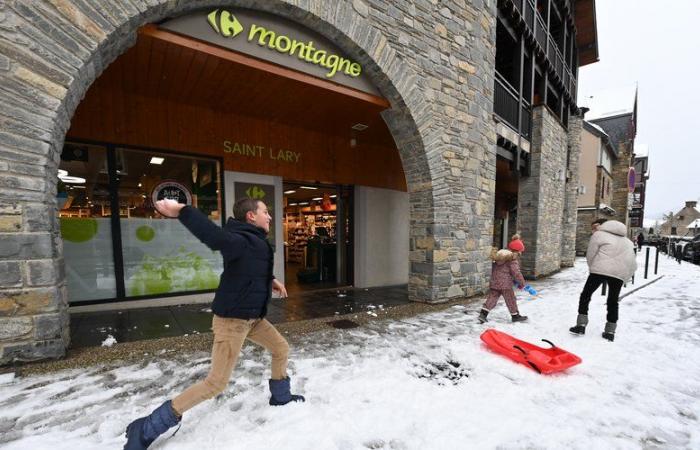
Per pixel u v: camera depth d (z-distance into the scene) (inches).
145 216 191.8
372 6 170.2
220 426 76.6
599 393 97.9
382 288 280.7
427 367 114.3
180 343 131.1
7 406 83.1
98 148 174.7
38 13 97.0
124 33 113.3
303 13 143.6
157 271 196.9
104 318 167.5
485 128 252.4
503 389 99.1
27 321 102.9
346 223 298.4
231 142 214.4
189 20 125.9
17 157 97.0
